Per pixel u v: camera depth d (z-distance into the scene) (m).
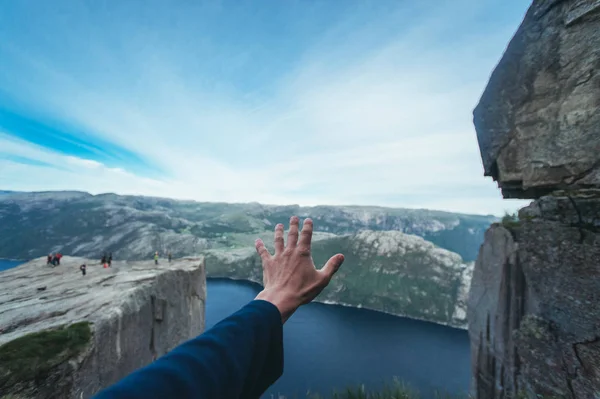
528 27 9.03
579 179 7.47
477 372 13.66
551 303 8.01
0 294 24.59
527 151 8.84
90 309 20.98
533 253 8.76
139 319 25.75
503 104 9.77
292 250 2.17
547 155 8.22
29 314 19.19
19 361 13.79
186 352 1.41
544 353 7.91
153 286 30.97
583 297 6.99
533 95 8.72
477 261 14.86
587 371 6.79
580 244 7.11
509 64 9.59
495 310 12.43
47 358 14.88
